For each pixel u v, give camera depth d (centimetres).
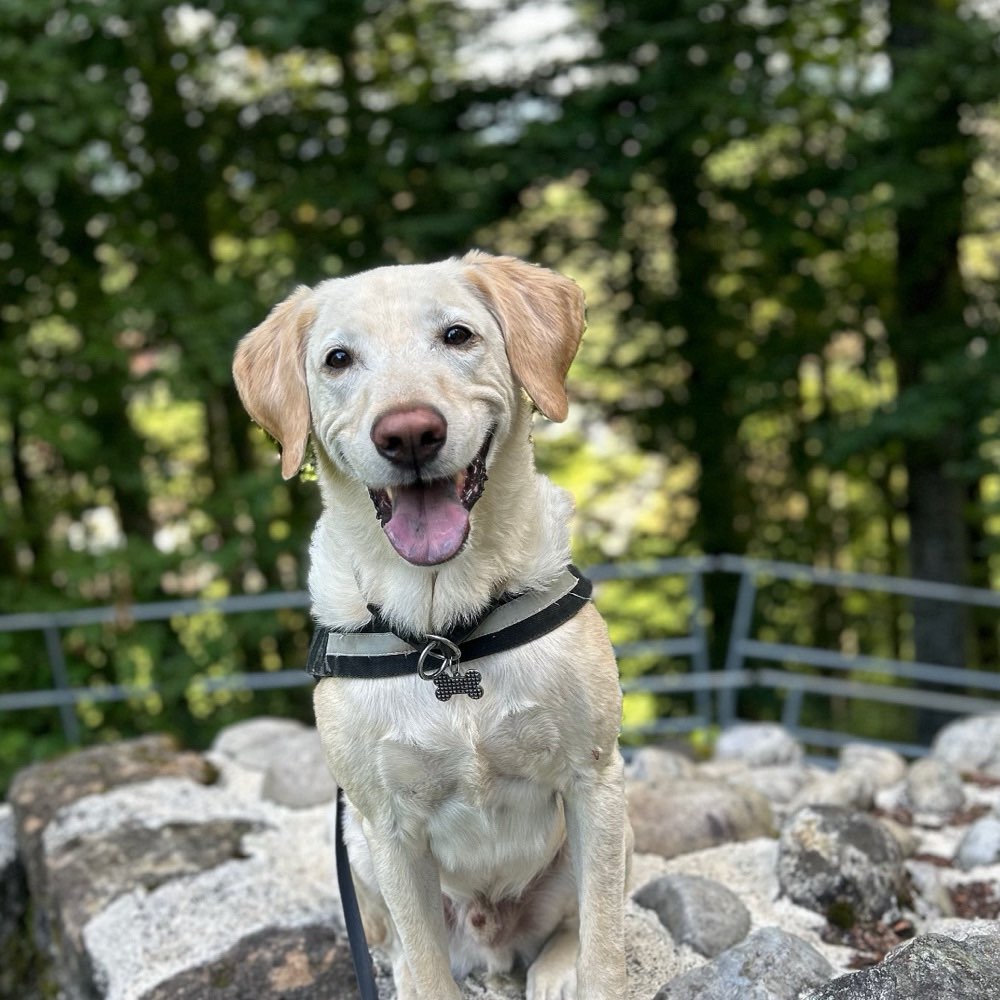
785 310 365
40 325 295
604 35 314
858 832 102
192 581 293
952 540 333
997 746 151
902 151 296
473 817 77
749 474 407
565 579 77
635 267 364
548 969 84
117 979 100
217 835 124
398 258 318
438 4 329
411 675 74
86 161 256
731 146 333
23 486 306
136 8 259
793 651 207
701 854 111
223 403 351
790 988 79
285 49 279
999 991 70
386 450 70
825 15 311
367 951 85
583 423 379
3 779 255
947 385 292
